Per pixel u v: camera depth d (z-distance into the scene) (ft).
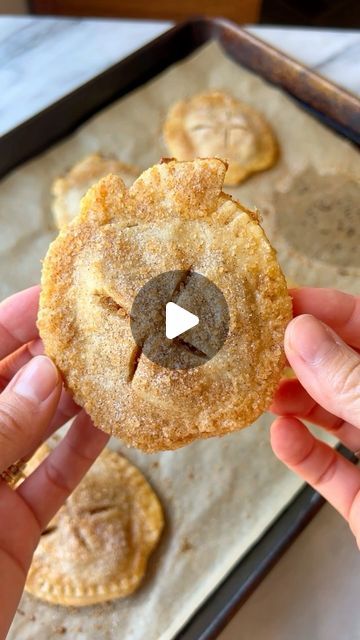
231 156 1.36
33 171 1.34
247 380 0.73
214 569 1.05
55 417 0.96
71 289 0.76
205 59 1.44
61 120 1.35
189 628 0.96
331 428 1.05
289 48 1.44
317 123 1.38
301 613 1.00
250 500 1.11
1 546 0.84
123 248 0.74
